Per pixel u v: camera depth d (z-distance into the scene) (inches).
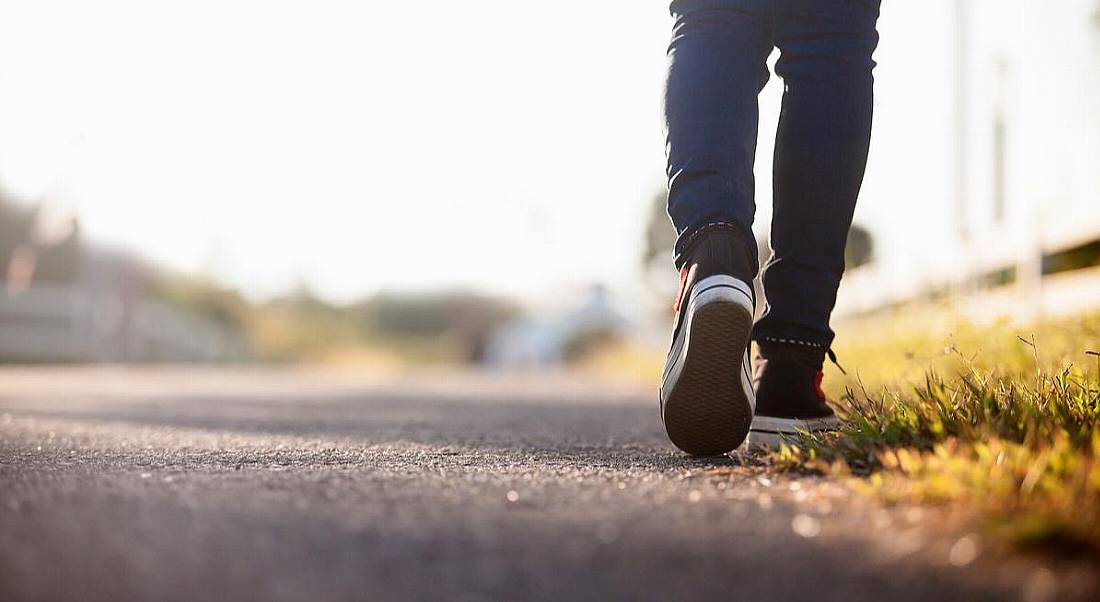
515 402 253.1
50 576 48.0
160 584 46.9
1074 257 256.5
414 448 108.4
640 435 134.7
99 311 793.6
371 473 80.7
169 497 66.7
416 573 49.1
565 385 425.1
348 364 1176.2
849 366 217.5
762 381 95.9
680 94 91.6
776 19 94.7
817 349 95.0
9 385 346.6
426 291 2155.5
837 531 55.7
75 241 886.4
